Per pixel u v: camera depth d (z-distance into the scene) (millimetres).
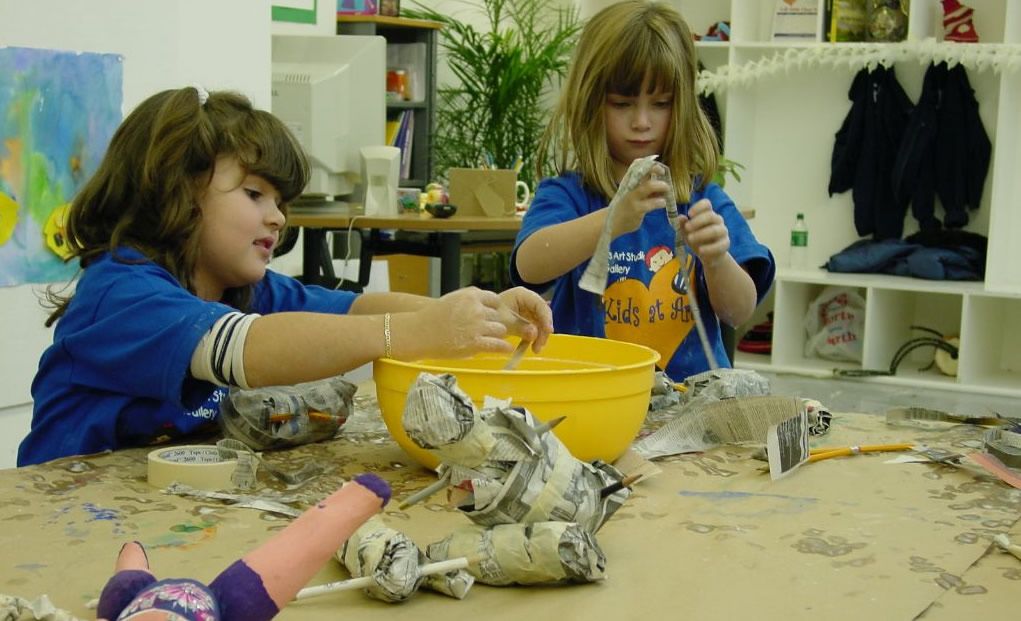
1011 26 4168
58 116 2141
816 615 733
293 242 2900
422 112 4613
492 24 5188
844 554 850
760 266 1625
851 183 4750
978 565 835
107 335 1106
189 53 2504
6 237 2072
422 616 724
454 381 794
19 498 950
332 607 737
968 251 4426
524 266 1569
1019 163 4227
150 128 1183
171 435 1192
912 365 4594
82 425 1157
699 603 749
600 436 1022
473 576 773
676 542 869
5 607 678
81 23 2182
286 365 1052
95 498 955
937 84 4438
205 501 954
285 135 1219
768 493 1010
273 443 1135
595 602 747
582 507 805
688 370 1618
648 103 1580
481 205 3045
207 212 1189
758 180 4988
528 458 794
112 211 1202
